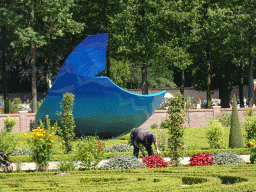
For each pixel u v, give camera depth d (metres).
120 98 44.00
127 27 69.50
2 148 31.23
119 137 52.41
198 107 98.12
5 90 76.06
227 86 93.62
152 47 71.69
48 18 67.50
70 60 42.44
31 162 34.44
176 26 77.00
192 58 86.75
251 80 82.81
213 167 27.05
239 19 75.94
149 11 72.38
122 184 20.30
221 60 89.12
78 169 28.83
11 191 19.23
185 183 22.75
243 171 24.94
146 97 44.97
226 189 18.41
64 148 39.75
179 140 30.59
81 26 71.19
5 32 74.94
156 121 67.38
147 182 20.83
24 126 61.78
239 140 40.12
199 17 80.62
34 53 69.62
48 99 44.38
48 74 90.69
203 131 58.41
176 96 31.16
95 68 42.78
